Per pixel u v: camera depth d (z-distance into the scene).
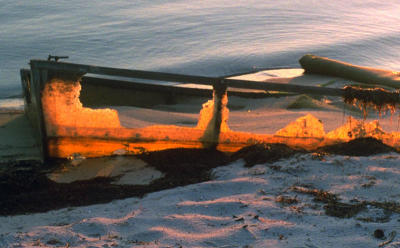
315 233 4.59
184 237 4.56
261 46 20.48
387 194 5.63
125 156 7.85
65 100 7.58
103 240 4.53
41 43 19.62
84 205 5.94
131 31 22.23
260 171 6.62
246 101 12.40
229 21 25.30
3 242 4.48
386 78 13.73
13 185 6.60
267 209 5.23
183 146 8.10
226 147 8.09
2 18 23.45
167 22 24.34
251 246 4.34
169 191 6.13
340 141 8.17
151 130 7.95
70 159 7.74
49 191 6.39
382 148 7.47
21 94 13.84
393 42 22.12
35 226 5.21
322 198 5.53
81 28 22.31
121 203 5.92
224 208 5.31
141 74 7.54
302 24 25.36
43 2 27.25
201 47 20.06
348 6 31.56
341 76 15.23
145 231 4.71
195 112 11.93
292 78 15.84
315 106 11.75
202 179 6.68
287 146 7.73
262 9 29.02
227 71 17.08
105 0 28.94
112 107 11.66
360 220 4.88
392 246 4.20
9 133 9.02
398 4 33.28
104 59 18.17
